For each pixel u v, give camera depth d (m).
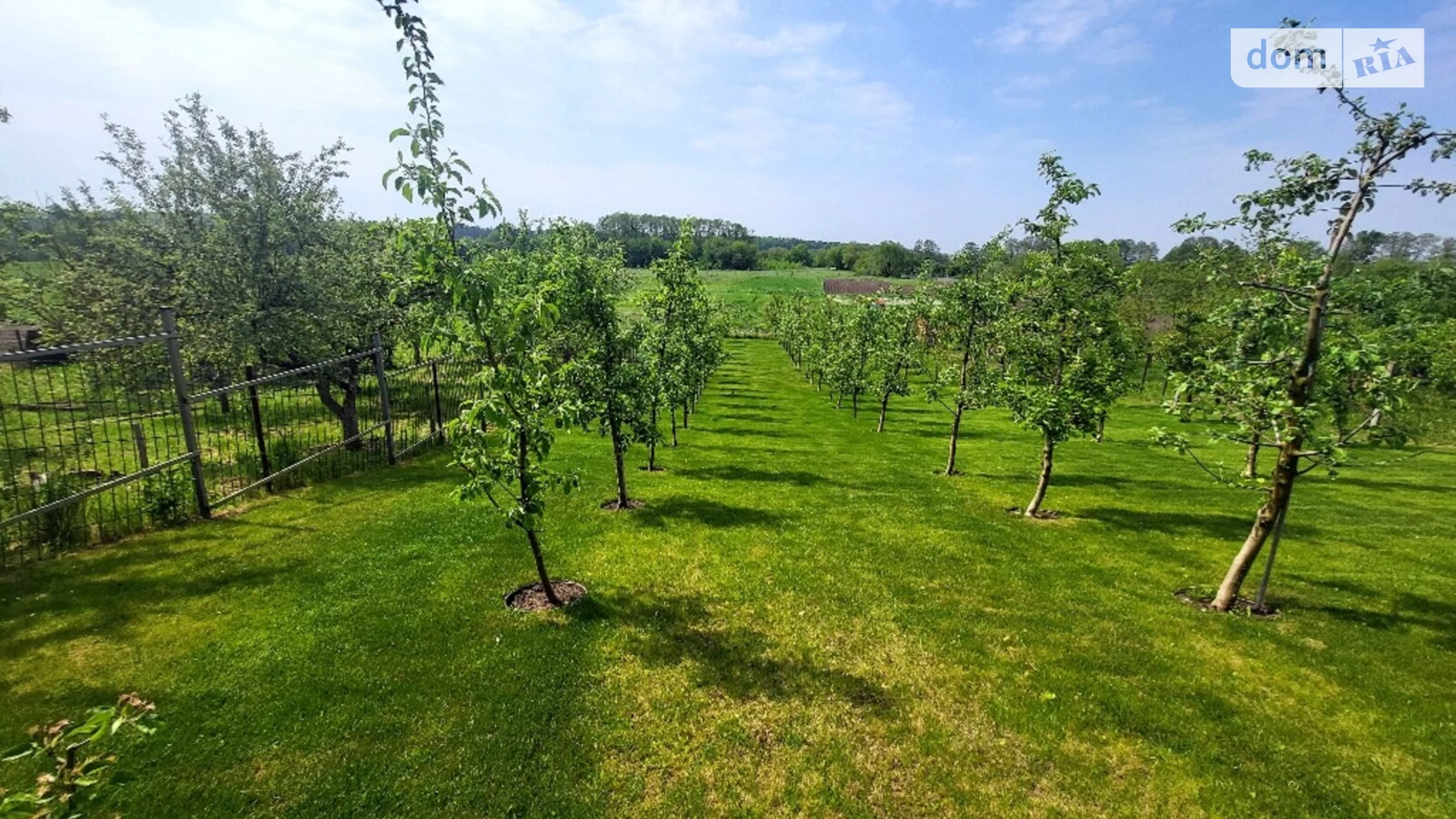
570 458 15.82
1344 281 7.40
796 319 42.94
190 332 13.02
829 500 12.79
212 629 6.48
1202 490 14.74
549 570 8.47
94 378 11.77
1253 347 8.06
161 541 8.67
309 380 14.51
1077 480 15.51
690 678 6.11
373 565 8.23
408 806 4.45
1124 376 11.59
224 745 4.89
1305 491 14.99
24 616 6.55
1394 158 6.44
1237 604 8.16
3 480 9.84
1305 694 6.15
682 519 10.96
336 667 5.95
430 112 5.79
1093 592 8.49
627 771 4.88
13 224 14.11
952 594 8.30
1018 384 11.98
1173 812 4.68
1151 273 28.62
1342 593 8.57
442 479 12.40
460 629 6.77
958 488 14.40
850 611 7.66
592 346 10.96
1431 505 13.81
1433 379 7.95
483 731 5.21
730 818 4.50
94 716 2.42
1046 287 11.45
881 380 24.41
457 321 6.42
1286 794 4.86
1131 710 5.84
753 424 23.59
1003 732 5.52
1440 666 6.67
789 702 5.80
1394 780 5.02
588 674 6.08
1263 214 7.49
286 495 10.98
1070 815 4.64
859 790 4.80
